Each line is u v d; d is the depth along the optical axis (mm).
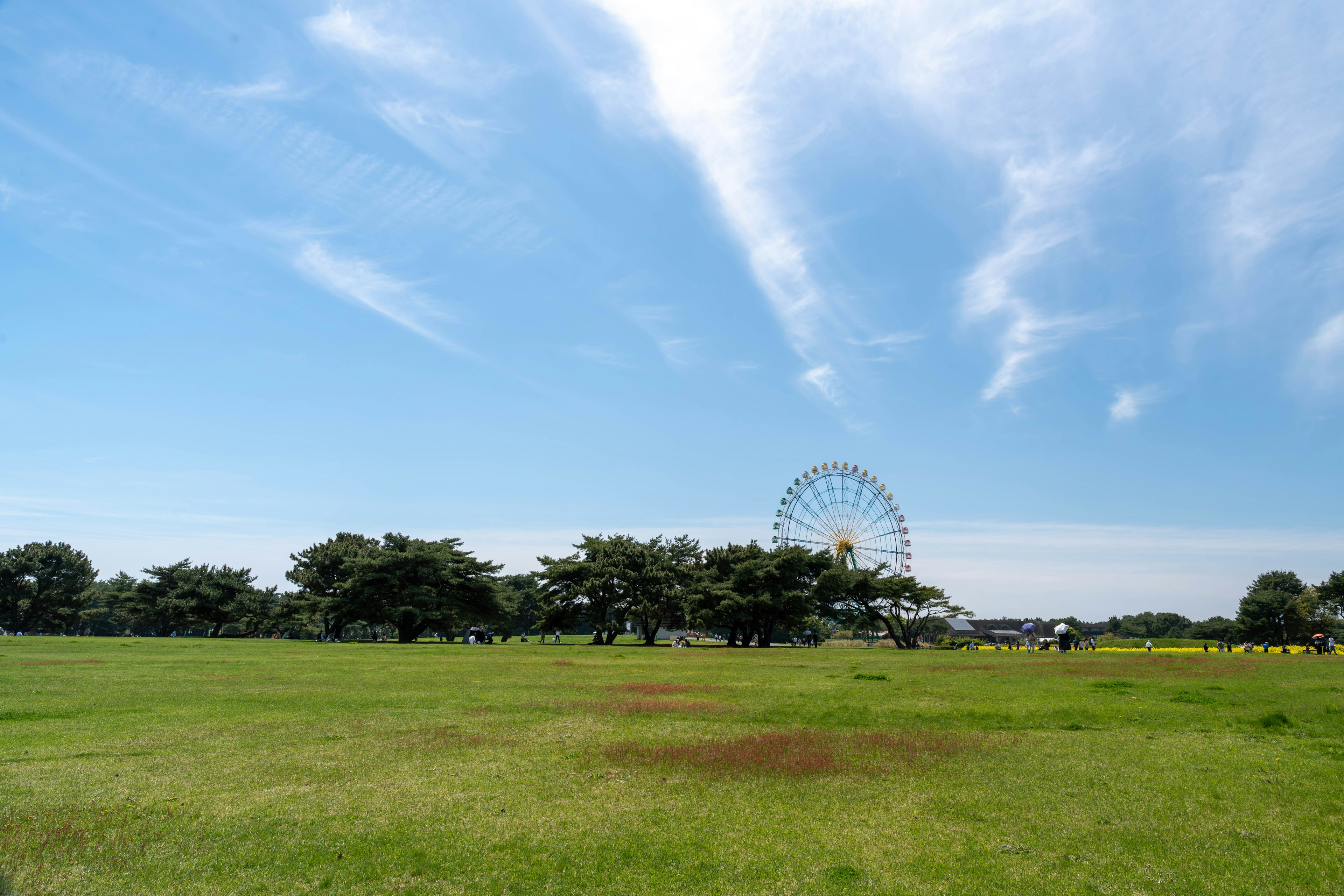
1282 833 10156
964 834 10227
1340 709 20234
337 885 8469
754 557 92750
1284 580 142875
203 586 104562
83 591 115875
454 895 8234
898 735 17281
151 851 9438
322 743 16422
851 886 8469
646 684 29172
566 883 8555
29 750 15445
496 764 14375
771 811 11336
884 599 94688
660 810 11391
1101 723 19062
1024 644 126062
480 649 63500
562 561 91500
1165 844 9773
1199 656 55188
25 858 9086
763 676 33750
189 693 25281
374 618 87188
